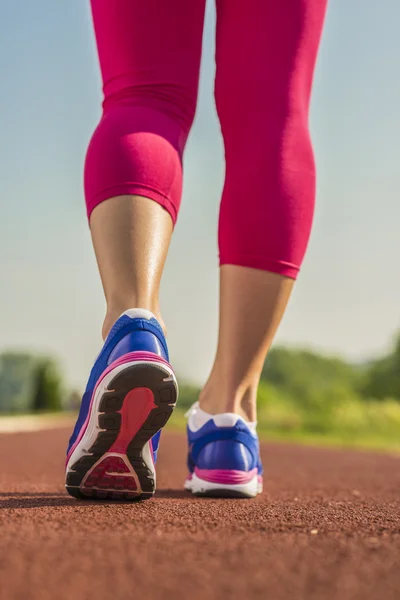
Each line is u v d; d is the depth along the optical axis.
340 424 9.55
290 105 1.46
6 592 0.65
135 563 0.76
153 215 1.21
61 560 0.77
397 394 22.38
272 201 1.42
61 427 9.37
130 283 1.18
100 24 1.38
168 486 1.96
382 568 0.76
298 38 1.46
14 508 1.17
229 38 1.47
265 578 0.72
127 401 1.16
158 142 1.25
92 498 1.35
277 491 1.90
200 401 1.66
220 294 1.51
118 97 1.34
